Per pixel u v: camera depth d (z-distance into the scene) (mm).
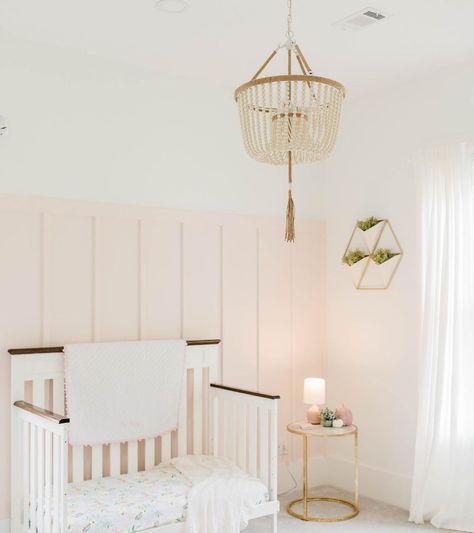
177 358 3783
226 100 4211
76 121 3598
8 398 3318
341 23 3205
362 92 4316
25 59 3439
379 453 4238
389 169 4223
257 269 4301
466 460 3629
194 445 3918
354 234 4434
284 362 4406
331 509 4023
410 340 4070
